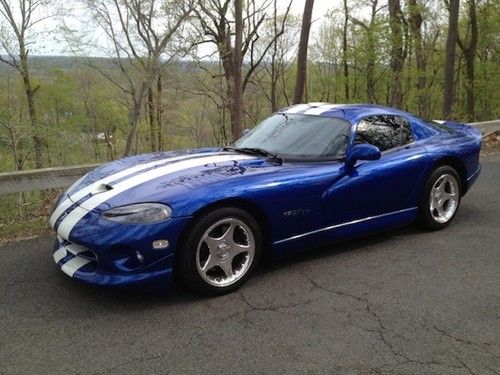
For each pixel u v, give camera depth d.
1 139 15.55
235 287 3.42
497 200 6.04
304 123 4.38
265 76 28.81
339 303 3.26
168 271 3.12
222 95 18.34
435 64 28.09
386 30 16.64
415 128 4.70
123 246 2.99
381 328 2.94
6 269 3.81
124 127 23.48
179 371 2.50
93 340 2.79
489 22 23.38
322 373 2.49
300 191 3.64
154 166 3.68
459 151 4.83
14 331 2.88
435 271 3.82
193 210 3.11
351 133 4.10
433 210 4.73
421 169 4.49
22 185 5.07
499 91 25.91
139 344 2.74
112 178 3.54
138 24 16.14
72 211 3.27
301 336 2.84
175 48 16.50
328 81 26.89
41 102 19.89
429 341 2.80
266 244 3.63
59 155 17.81
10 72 17.62
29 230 4.84
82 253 3.23
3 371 2.49
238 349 2.70
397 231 4.79
